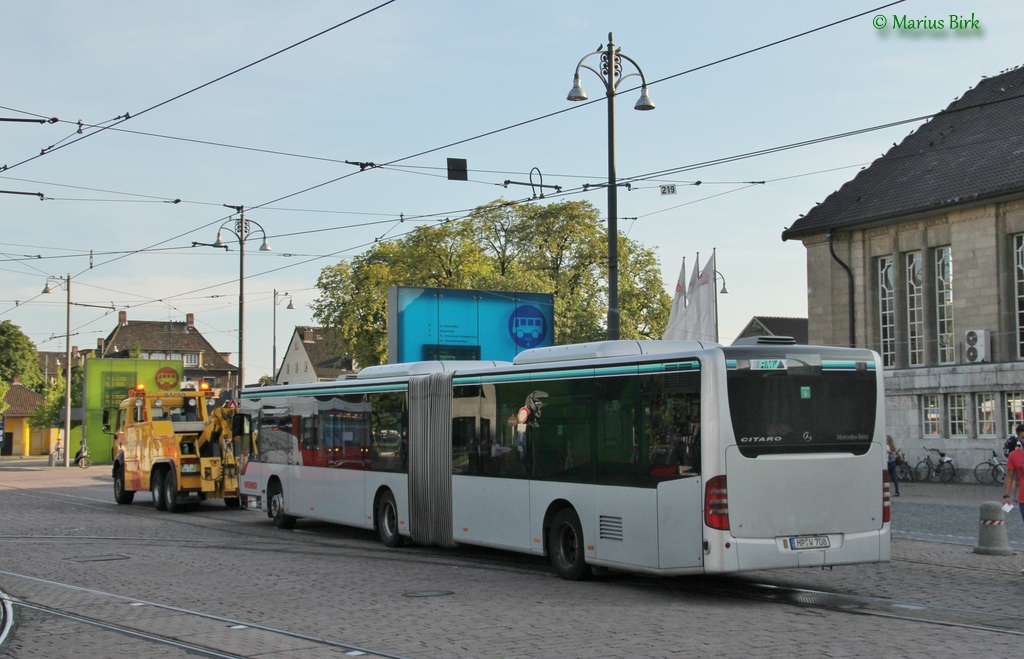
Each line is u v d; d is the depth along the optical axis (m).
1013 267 34.41
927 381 36.69
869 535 12.79
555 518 14.73
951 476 35.59
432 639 10.34
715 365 12.28
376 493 19.42
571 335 52.44
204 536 21.66
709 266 28.62
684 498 12.40
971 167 36.50
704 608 11.95
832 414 12.77
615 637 10.19
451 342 37.44
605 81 23.08
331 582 14.63
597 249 54.06
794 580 14.27
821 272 41.06
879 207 38.62
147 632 11.04
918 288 37.84
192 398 30.03
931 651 9.27
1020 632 10.19
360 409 20.06
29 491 38.19
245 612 12.27
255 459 24.39
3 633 11.02
